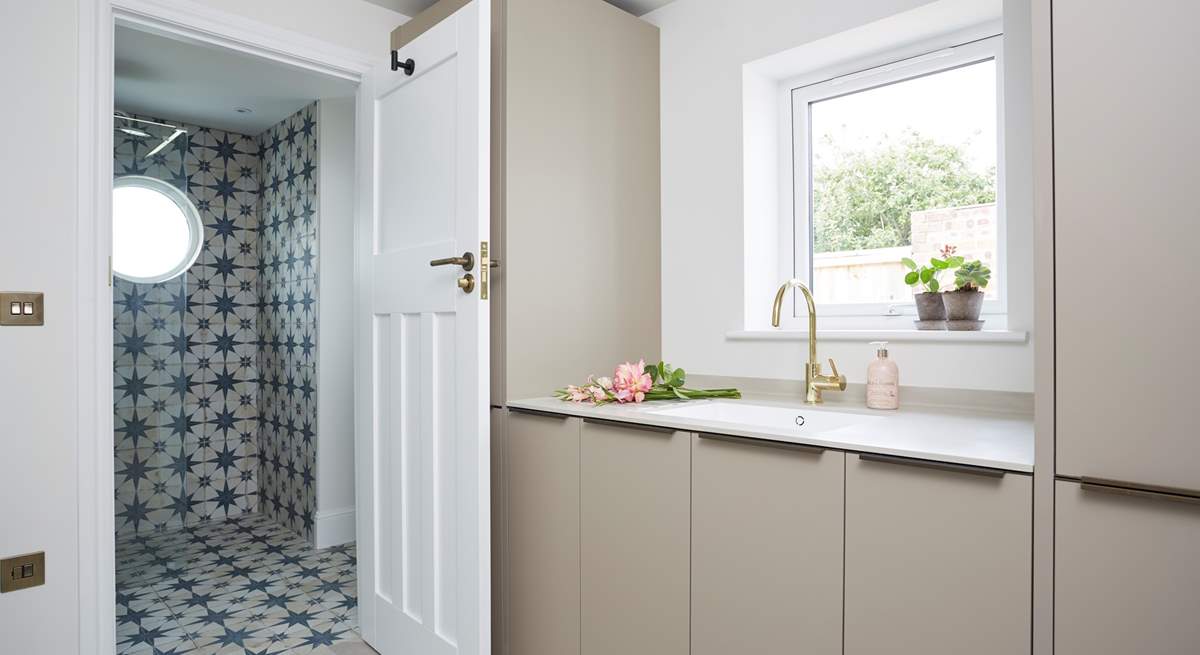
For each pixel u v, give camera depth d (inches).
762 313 90.3
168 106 135.7
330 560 122.1
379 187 85.8
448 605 71.4
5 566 65.4
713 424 58.9
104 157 70.9
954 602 44.0
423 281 74.9
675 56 95.8
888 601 47.1
